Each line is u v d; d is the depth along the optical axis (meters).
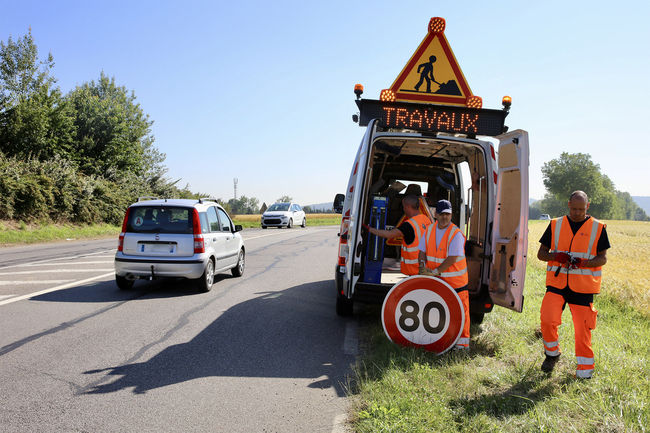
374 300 5.84
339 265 6.39
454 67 6.17
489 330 6.25
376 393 3.84
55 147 27.88
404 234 5.62
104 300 7.74
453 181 8.02
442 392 3.91
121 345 5.31
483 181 6.37
